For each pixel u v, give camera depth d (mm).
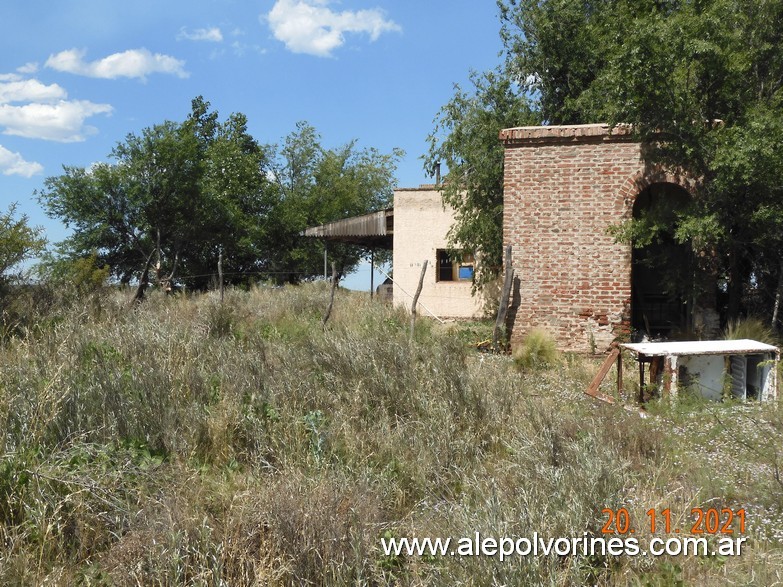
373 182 45469
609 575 4418
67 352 7984
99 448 5648
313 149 44781
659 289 15289
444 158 18812
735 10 11672
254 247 36344
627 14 14336
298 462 5746
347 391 7750
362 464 5902
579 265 13055
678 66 11328
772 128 10453
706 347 9172
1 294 12156
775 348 9086
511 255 13359
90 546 4625
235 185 37406
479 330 15336
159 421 6312
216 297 17109
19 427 5641
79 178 30250
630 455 6277
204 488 5316
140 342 9070
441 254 19703
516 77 19641
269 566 4094
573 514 4652
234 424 6484
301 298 17312
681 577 4270
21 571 4168
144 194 30172
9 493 4824
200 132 41469
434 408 7281
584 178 13000
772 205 11047
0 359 8016
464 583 3963
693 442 6750
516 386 8742
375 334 10609
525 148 13328
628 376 10852
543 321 13250
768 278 13055
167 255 32688
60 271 20344
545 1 19094
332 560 4188
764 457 6023
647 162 12625
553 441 6086
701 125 11641
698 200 11875
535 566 4035
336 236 21359
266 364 8453
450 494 5629
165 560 4059
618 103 11789
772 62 12047
